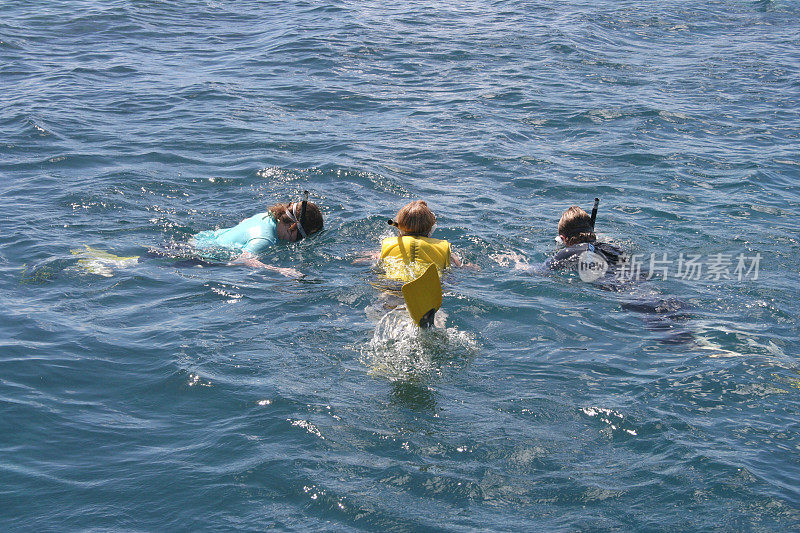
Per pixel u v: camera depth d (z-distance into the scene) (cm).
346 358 469
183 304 538
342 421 404
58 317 512
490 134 971
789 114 1075
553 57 1363
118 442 386
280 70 1275
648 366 464
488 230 689
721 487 353
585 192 791
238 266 607
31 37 1441
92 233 661
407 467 368
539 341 496
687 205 754
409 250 593
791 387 439
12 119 976
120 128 967
